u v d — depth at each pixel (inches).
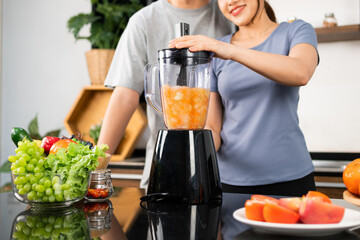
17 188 29.8
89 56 110.7
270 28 53.1
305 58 44.0
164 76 34.4
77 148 31.2
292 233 22.5
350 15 105.1
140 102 113.1
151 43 59.5
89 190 33.4
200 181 32.5
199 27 60.7
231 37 55.6
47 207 30.4
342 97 106.1
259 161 49.4
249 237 22.6
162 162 33.1
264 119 49.6
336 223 23.0
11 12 137.3
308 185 49.3
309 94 108.8
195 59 33.9
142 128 109.5
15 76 137.1
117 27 115.6
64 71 132.3
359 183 32.0
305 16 108.9
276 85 49.2
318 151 108.3
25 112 136.3
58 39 132.7
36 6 135.0
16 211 30.3
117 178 101.3
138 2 112.7
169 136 33.1
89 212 29.7
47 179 29.8
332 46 106.1
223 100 53.7
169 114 34.9
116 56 60.5
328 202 23.9
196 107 34.4
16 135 35.5
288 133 49.5
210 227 25.0
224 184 51.9
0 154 138.6
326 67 107.0
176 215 28.3
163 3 60.8
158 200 33.4
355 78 104.8
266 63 39.6
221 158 53.2
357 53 104.3
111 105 55.4
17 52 136.9
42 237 22.5
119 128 54.6
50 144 35.5
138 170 99.9
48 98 134.1
